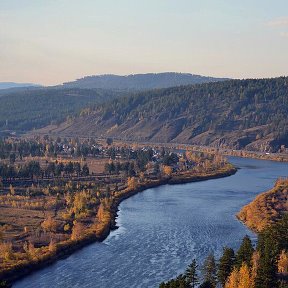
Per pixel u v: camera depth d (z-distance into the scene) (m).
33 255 148.88
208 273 120.31
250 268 109.50
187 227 185.75
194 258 148.88
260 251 117.81
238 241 165.88
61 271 141.25
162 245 163.25
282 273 115.44
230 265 116.38
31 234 174.88
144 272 138.62
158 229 183.62
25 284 132.50
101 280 133.75
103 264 146.25
